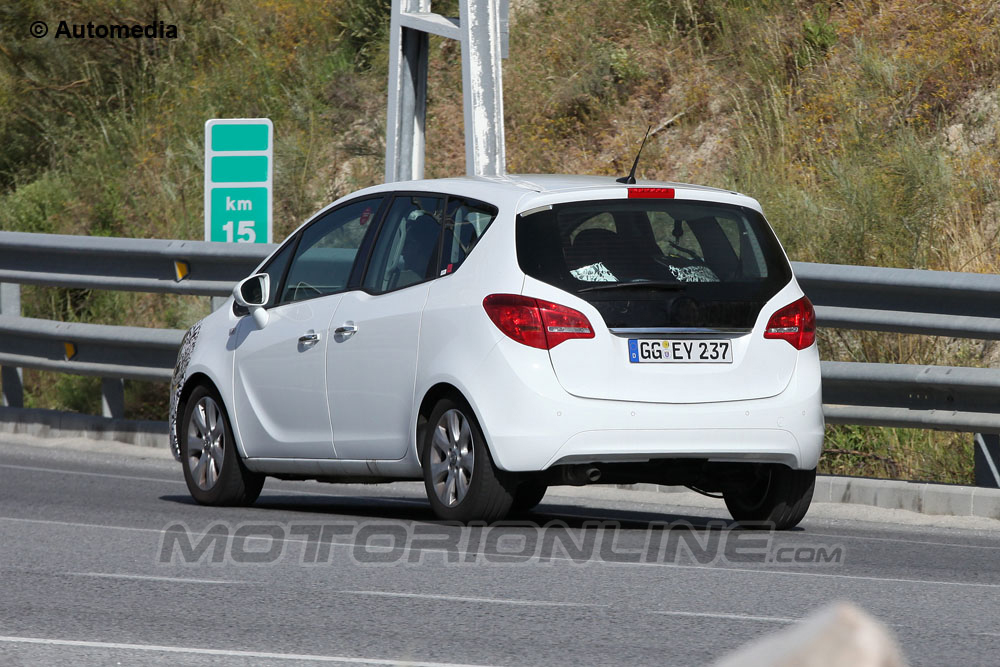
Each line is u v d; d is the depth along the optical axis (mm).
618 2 66625
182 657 15352
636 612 18500
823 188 48375
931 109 51938
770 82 57125
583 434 25219
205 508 31781
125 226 62250
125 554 23781
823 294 34781
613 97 61469
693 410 25781
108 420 45969
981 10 54875
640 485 36656
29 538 25734
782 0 61875
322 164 63875
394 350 27922
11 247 48969
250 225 46250
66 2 73562
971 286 32281
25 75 72688
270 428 31141
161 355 46062
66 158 68750
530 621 17734
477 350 25859
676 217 26969
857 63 55188
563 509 33375
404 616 18078
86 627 17188
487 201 27188
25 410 47844
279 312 31516
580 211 26422
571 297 25594
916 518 31266
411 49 46344
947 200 45094
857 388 34031
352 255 30328
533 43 66688
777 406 26422
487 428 25484
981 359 37938
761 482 28547
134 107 71250
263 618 17891
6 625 17297
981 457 32594
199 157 64250
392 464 28203
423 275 27984
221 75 70875
